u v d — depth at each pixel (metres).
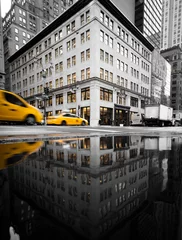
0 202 0.80
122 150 2.75
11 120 9.21
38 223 0.60
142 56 36.16
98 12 24.67
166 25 115.44
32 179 1.21
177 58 79.94
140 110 36.44
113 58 27.83
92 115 24.75
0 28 40.38
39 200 0.83
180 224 0.60
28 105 10.12
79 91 26.89
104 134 6.32
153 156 2.24
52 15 68.06
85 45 25.61
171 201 0.84
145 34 49.00
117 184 1.13
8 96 9.16
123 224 0.60
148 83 40.00
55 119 15.91
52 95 32.44
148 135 6.23
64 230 0.54
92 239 0.49
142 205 0.78
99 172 1.44
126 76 31.36
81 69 26.36
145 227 0.57
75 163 1.78
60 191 0.97
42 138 4.52
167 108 24.73
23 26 58.31
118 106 29.03
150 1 50.28
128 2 44.41
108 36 26.72
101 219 0.63
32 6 61.41
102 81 25.14
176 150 2.77
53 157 2.10
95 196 0.90
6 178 1.24
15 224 0.58
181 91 81.94
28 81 40.38
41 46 35.31
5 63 58.09
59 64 30.83
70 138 4.89
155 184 1.13
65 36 28.88
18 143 3.59
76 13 26.84
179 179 1.25
